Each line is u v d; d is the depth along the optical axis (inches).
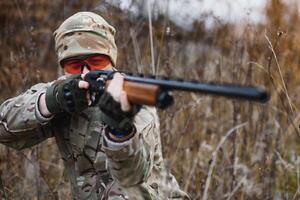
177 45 206.7
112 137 89.8
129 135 89.7
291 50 199.2
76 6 225.9
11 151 162.7
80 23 104.2
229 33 208.8
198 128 179.5
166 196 105.8
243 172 166.1
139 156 92.4
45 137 108.2
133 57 184.5
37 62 192.5
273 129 174.4
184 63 208.2
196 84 77.0
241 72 184.7
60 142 108.0
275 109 176.6
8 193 147.3
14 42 210.1
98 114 103.2
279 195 159.8
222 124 184.1
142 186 101.7
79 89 96.4
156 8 192.9
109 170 97.3
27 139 107.7
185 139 174.7
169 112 175.6
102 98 87.4
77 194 106.6
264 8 200.2
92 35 103.9
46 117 101.6
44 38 220.5
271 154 169.0
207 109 188.1
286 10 201.9
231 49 203.2
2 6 221.0
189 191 159.2
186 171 165.2
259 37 187.6
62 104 98.6
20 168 160.7
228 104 190.9
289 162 172.9
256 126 175.5
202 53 212.7
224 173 162.1
